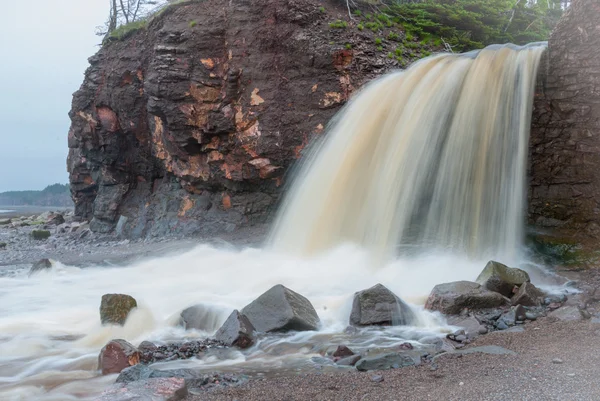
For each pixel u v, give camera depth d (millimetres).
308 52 19016
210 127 19766
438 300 8539
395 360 6238
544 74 12438
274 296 8258
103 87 24547
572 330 6996
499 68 13508
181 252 17375
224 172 20328
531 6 27203
